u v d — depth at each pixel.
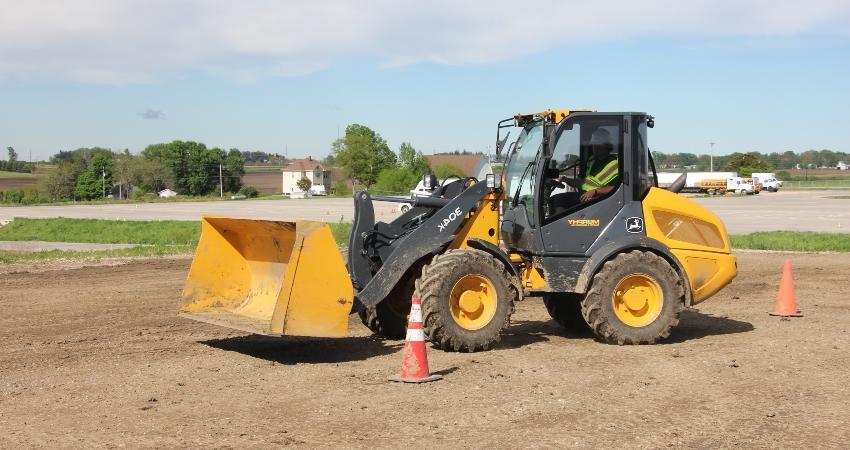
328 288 8.62
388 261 9.29
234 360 9.02
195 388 7.78
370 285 9.20
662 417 6.77
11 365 8.78
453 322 9.12
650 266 9.73
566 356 9.17
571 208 9.92
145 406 7.12
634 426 6.50
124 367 8.67
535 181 9.93
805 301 13.77
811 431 6.39
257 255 9.75
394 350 9.62
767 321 11.77
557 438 6.18
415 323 8.00
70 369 8.59
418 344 7.97
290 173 149.88
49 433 6.37
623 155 9.98
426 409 6.98
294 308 8.48
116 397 7.46
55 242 33.19
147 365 8.77
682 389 7.69
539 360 8.95
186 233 34.34
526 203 10.16
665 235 10.05
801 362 8.88
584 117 9.94
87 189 128.38
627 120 9.99
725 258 10.21
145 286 15.72
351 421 6.64
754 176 106.81
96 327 11.16
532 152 10.27
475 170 10.21
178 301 13.67
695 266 10.09
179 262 20.69
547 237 9.88
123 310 12.69
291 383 7.95
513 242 10.44
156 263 20.42
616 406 7.09
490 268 9.27
